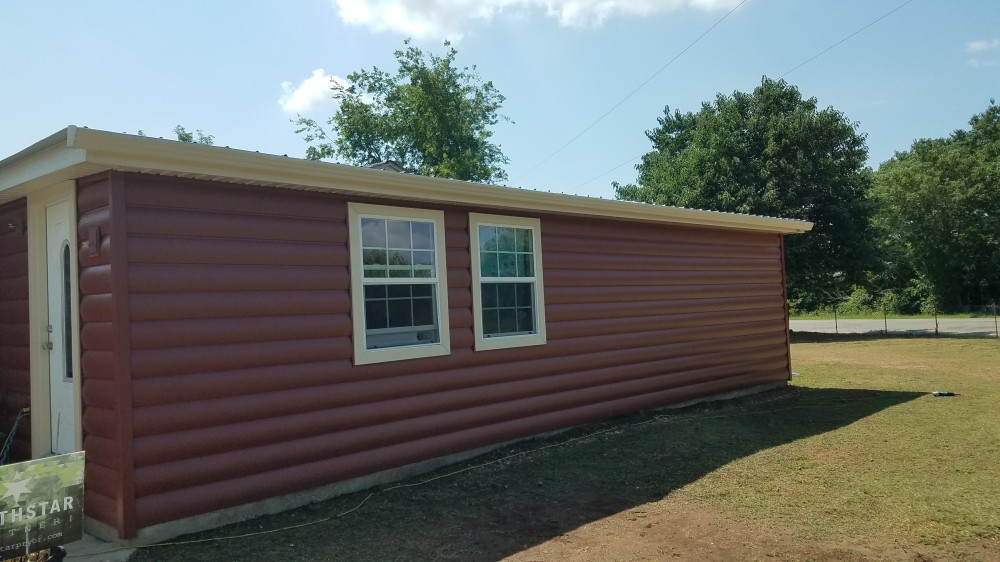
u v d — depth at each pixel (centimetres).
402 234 616
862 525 453
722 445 694
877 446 677
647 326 877
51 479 378
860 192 2561
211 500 461
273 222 514
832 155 2511
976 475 569
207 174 457
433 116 3384
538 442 714
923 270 4000
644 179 3716
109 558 401
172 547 422
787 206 2423
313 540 436
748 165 2531
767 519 468
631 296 859
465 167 3297
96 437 447
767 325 1099
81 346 460
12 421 572
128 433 422
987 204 3700
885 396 1003
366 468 562
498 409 685
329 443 536
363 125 3369
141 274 436
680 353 926
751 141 2550
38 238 535
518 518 479
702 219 936
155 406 438
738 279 1045
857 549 411
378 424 575
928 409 880
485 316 694
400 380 595
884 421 804
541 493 539
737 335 1031
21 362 559
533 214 738
